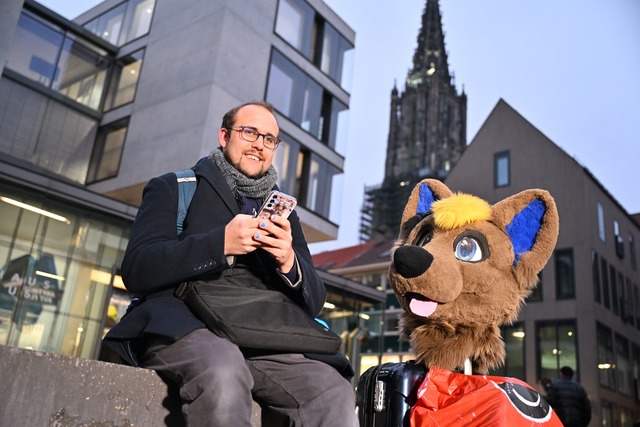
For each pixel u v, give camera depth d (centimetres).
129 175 1847
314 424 177
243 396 160
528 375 2494
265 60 1964
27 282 1250
